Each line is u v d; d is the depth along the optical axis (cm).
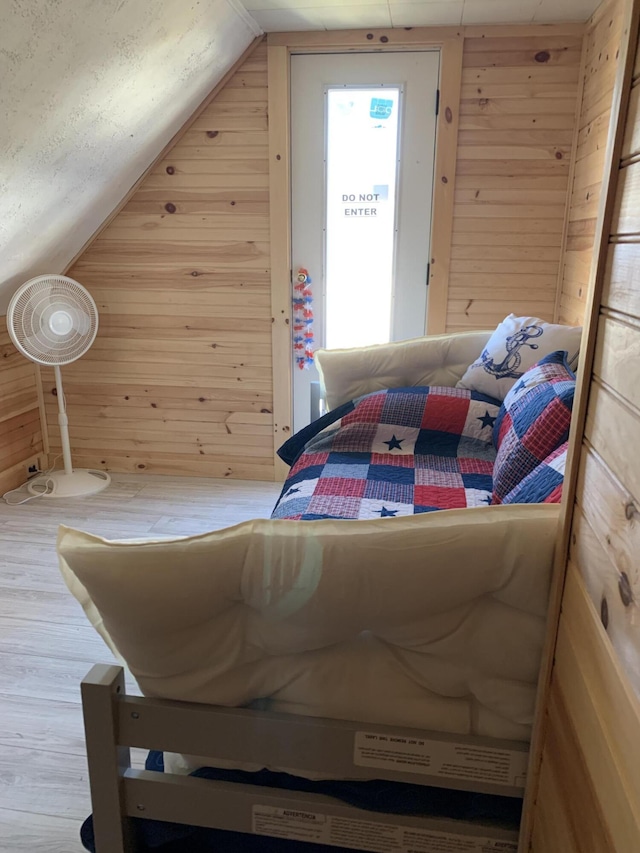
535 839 111
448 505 183
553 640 105
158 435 352
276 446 344
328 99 297
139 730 121
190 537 110
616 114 82
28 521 298
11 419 329
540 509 108
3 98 187
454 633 111
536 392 186
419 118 294
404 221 308
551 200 294
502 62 282
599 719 81
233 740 120
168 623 111
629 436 75
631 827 70
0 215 238
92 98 222
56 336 306
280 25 280
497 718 116
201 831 132
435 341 258
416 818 119
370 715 118
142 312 333
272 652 117
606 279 87
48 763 165
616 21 230
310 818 121
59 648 209
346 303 322
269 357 331
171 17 220
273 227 312
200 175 310
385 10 262
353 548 106
